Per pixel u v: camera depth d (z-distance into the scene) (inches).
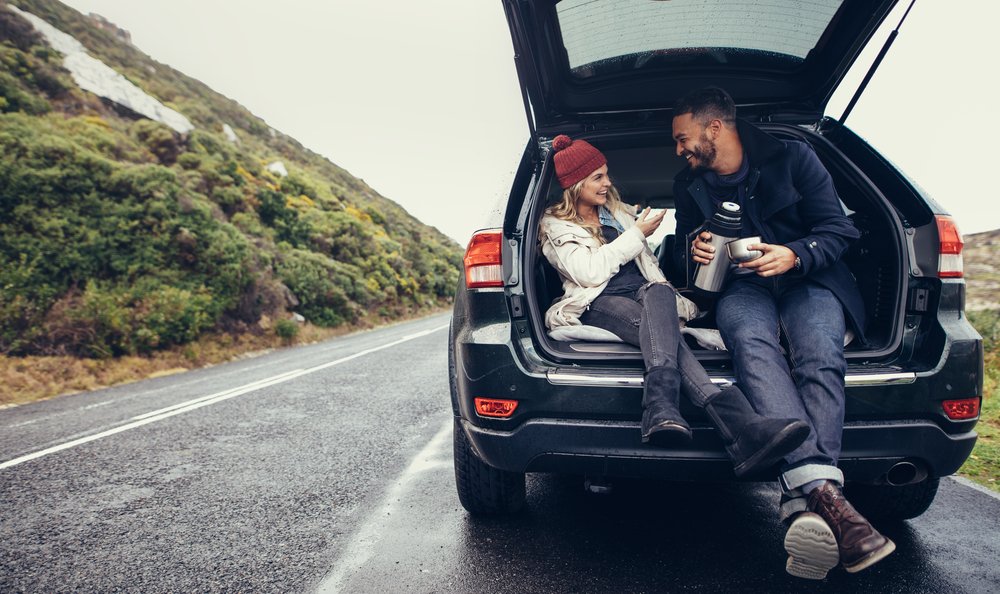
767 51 89.7
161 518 101.1
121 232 482.6
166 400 235.8
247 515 101.7
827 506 58.5
